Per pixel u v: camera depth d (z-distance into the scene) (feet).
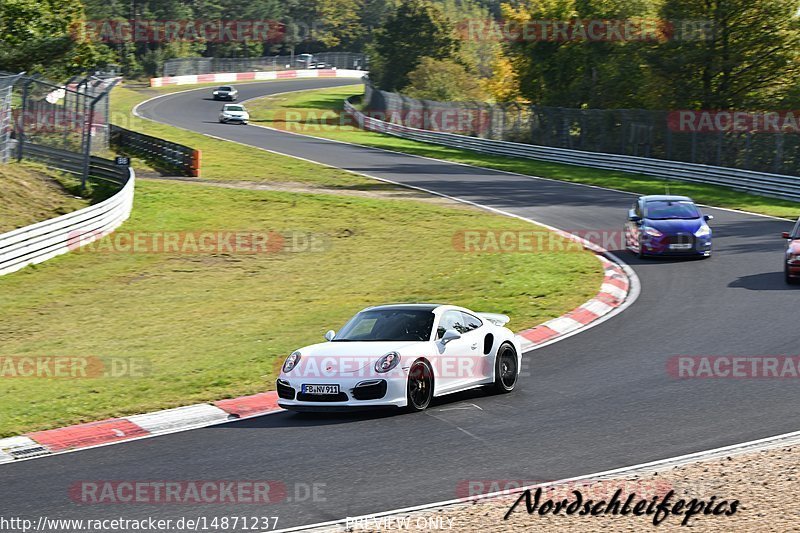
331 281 97.86
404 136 275.80
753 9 226.38
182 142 232.32
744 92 232.32
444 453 39.65
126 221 128.67
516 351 53.88
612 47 280.10
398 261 107.34
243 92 423.64
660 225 102.63
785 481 33.27
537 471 36.60
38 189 127.85
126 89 394.32
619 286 87.92
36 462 41.06
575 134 225.76
